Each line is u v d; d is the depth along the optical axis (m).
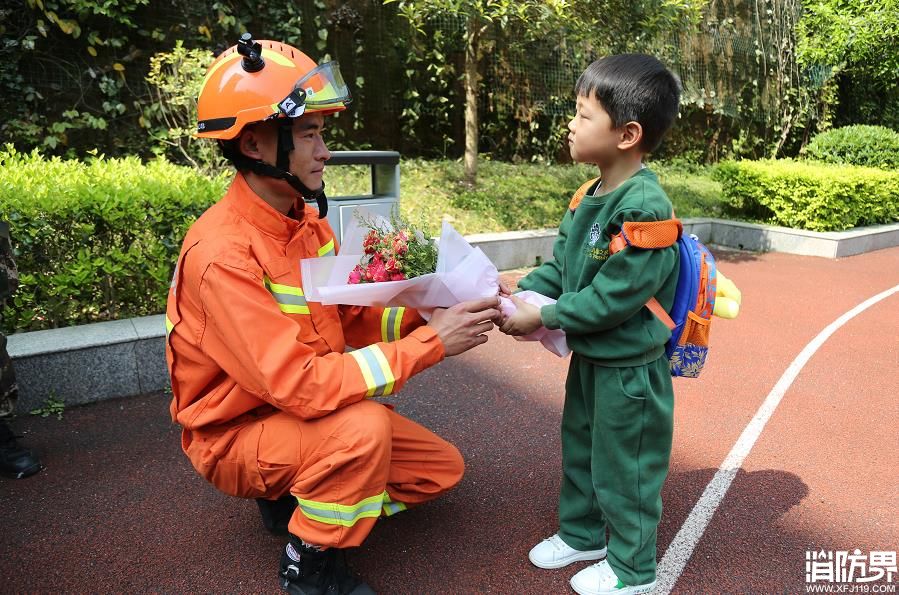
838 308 5.91
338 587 2.19
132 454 3.16
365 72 8.47
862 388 4.12
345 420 2.01
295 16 7.77
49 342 3.55
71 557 2.43
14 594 2.23
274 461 2.06
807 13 12.30
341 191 6.95
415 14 7.16
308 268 2.05
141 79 7.05
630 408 2.08
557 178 8.97
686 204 9.54
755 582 2.34
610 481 2.16
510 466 3.10
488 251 6.41
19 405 3.46
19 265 3.67
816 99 13.52
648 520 2.20
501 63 9.53
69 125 6.59
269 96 1.88
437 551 2.48
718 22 12.03
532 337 2.26
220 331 1.94
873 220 9.29
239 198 2.04
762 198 8.79
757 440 3.41
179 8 7.14
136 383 3.74
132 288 4.10
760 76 12.82
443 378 4.12
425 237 2.27
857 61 12.17
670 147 12.02
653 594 2.27
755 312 5.71
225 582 2.31
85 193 3.78
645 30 7.45
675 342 2.16
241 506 2.77
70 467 3.04
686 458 3.21
